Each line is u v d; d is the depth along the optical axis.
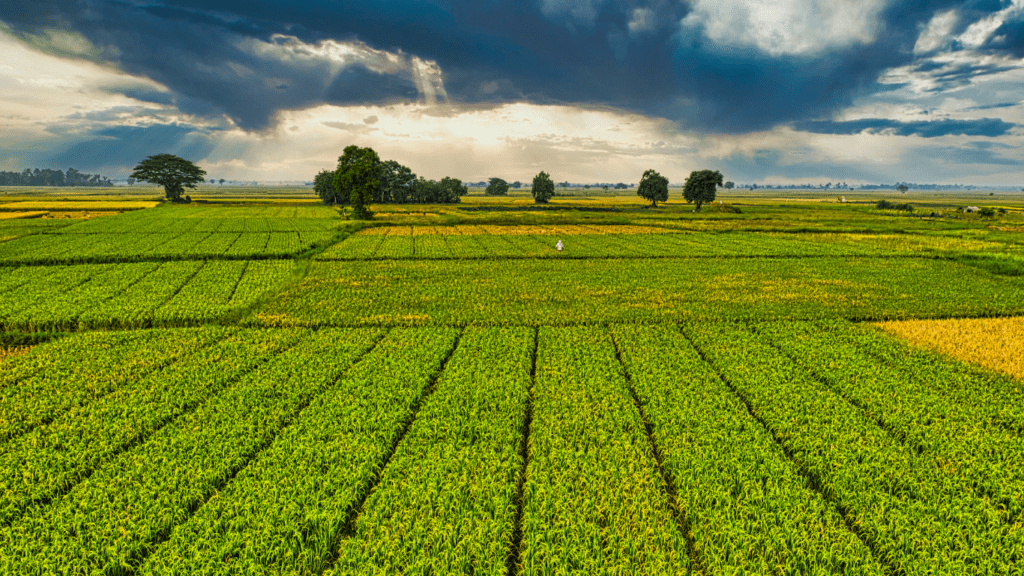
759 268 52.19
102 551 11.56
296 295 39.59
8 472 14.62
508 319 32.25
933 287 43.06
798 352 25.86
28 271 47.03
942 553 11.40
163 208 137.88
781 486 13.92
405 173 181.75
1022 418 18.45
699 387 20.88
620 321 32.19
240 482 14.07
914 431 17.11
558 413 18.41
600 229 90.88
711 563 11.13
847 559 11.25
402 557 11.32
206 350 25.53
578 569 11.09
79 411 18.66
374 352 25.41
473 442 16.61
